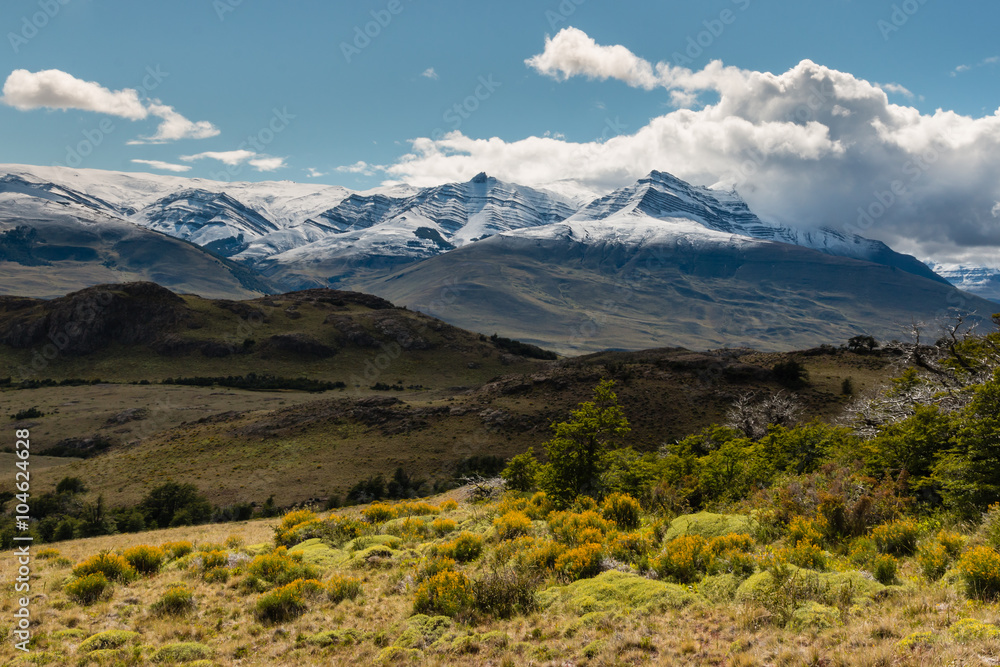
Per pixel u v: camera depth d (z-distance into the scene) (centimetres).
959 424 1739
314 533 2066
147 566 1797
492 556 1592
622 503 1922
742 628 953
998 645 739
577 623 1071
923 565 1110
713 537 1505
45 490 7238
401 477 6738
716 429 3738
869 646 815
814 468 2683
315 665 1052
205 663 1063
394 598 1371
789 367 7912
